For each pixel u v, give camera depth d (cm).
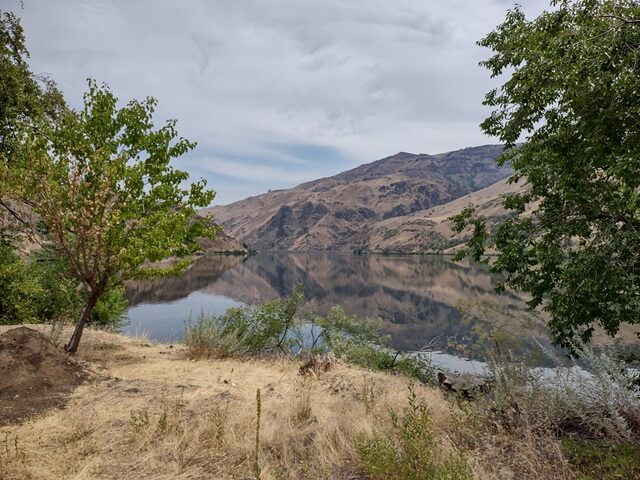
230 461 385
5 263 1217
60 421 473
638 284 499
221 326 1234
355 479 342
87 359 836
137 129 914
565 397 416
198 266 10094
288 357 1138
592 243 525
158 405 521
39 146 806
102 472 365
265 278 7819
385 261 19350
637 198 461
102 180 799
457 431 409
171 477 357
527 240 630
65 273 888
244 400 556
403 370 1062
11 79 1257
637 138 456
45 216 766
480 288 6156
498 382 476
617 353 523
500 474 317
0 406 496
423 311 3881
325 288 6550
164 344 1256
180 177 937
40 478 345
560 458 326
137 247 819
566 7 546
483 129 711
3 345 597
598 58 455
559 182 565
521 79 606
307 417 492
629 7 489
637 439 366
